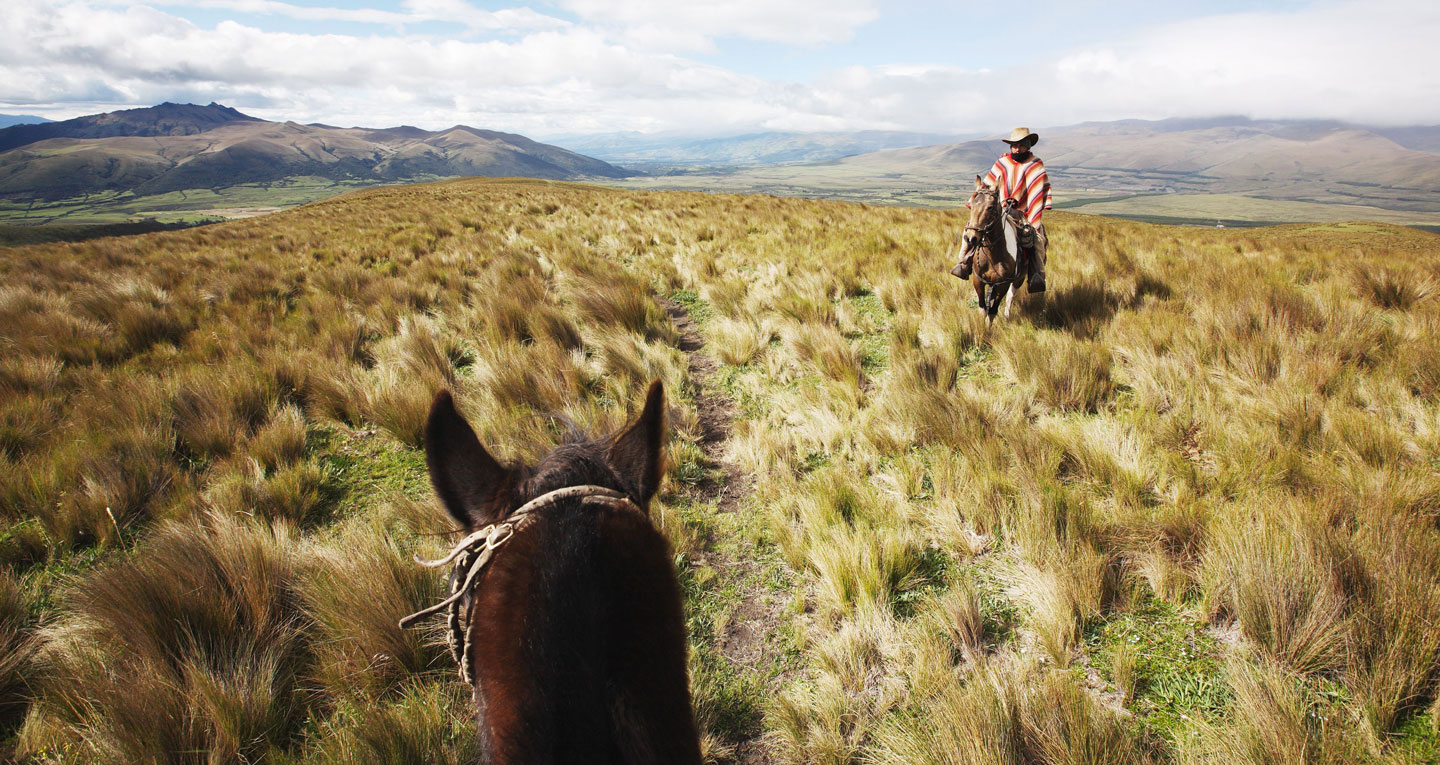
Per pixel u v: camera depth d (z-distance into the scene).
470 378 6.38
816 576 3.85
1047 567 3.47
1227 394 5.02
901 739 2.61
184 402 5.43
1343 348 5.59
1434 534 3.10
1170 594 3.29
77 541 3.96
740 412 6.16
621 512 1.09
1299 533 3.11
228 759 2.51
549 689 0.77
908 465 4.62
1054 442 4.61
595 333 7.48
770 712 2.94
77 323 7.58
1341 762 2.23
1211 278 8.32
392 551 3.52
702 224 15.52
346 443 5.34
